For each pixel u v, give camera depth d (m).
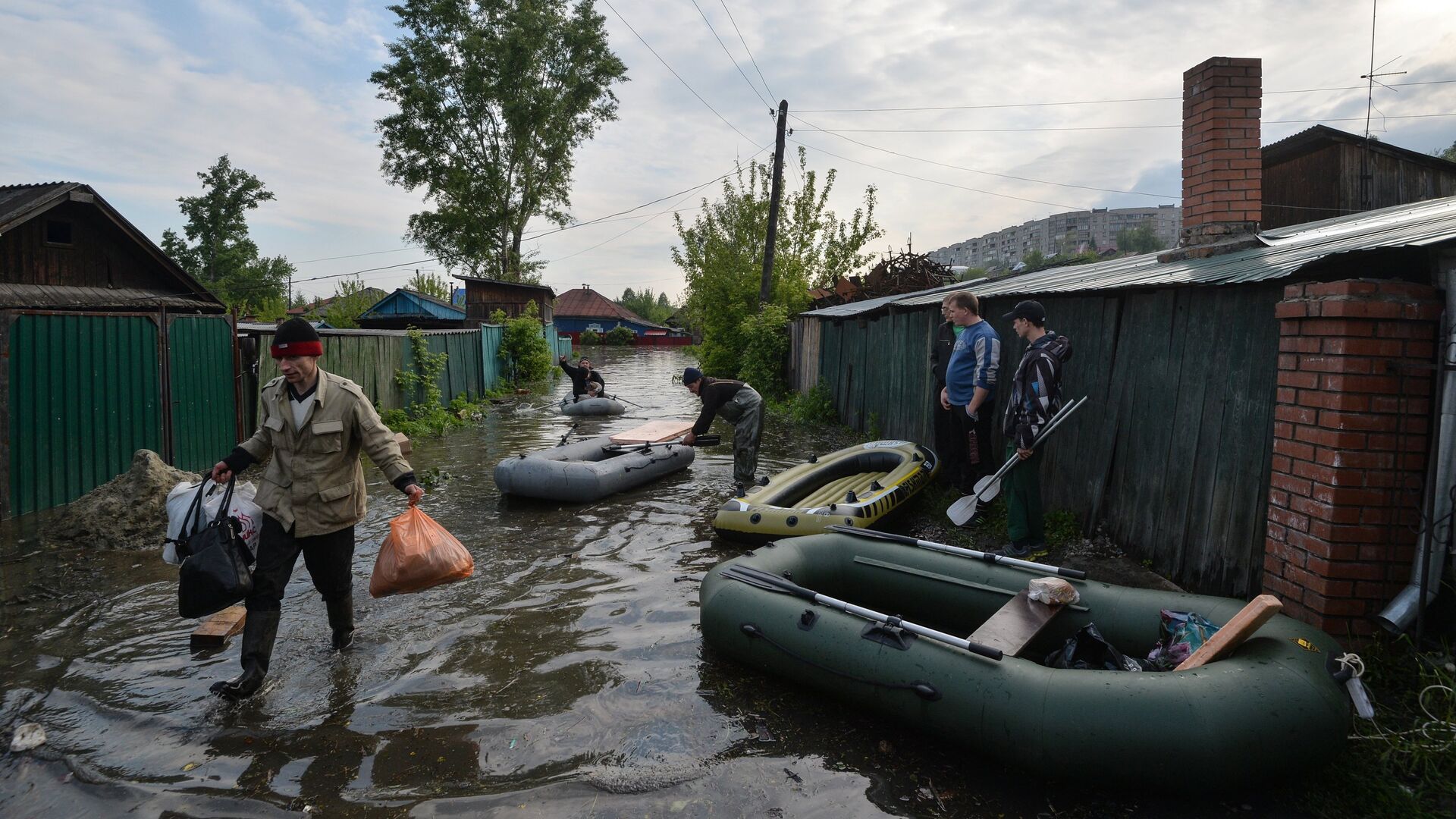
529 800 2.71
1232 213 5.38
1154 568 4.52
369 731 3.19
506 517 6.68
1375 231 4.31
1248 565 3.81
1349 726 2.57
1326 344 3.24
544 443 10.99
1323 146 13.44
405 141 35.66
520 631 4.21
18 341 6.40
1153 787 2.51
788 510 5.68
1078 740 2.54
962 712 2.81
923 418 8.32
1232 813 2.54
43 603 4.61
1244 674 2.57
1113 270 6.29
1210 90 5.37
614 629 4.25
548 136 37.06
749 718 3.28
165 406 7.86
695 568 5.27
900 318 9.27
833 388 12.98
